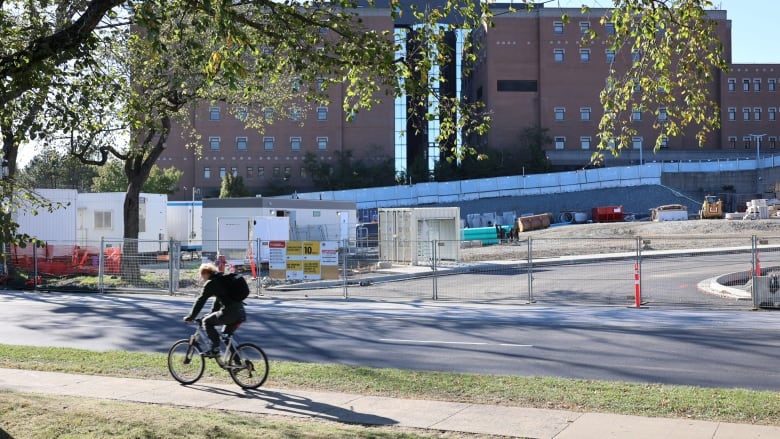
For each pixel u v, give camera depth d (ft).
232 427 27.20
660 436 26.07
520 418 29.14
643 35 29.45
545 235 189.88
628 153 321.52
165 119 103.81
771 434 25.88
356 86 35.53
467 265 116.78
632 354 45.06
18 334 56.49
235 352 36.14
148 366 41.24
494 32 326.24
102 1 31.04
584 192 286.05
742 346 47.65
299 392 34.60
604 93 29.48
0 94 30.78
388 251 126.62
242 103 104.17
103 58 58.95
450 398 32.83
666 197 279.69
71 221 116.78
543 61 324.80
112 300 85.05
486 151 315.99
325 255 91.30
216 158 309.63
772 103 334.44
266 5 33.04
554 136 325.01
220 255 106.73
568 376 38.37
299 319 65.10
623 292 83.46
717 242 154.71
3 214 28.22
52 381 37.42
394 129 319.68
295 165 312.50
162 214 140.05
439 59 33.47
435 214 122.72
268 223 114.52
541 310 71.00
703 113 29.14
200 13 40.04
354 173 302.45
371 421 29.27
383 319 64.90
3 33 37.04
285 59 34.63
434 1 247.29
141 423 27.45
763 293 69.46
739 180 298.76
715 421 27.86
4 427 26.25
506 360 43.45
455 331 56.80
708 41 28.84
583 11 30.48
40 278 102.99
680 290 83.76
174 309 74.74
